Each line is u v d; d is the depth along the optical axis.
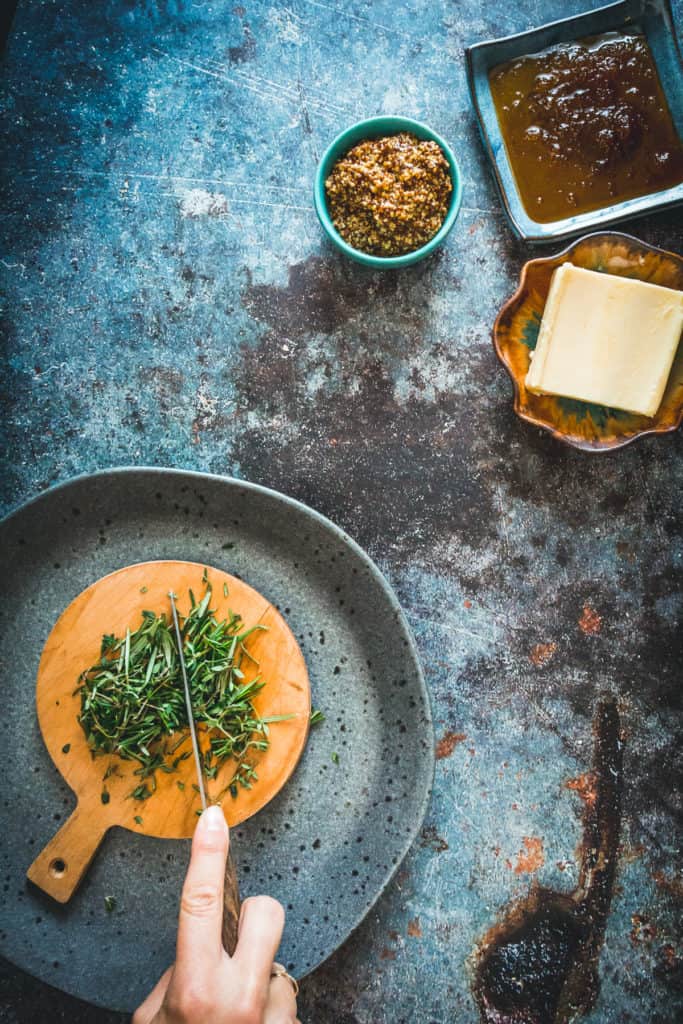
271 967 0.46
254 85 0.60
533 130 0.57
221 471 0.59
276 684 0.54
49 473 0.59
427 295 0.59
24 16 0.59
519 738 0.58
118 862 0.55
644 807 0.58
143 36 0.60
